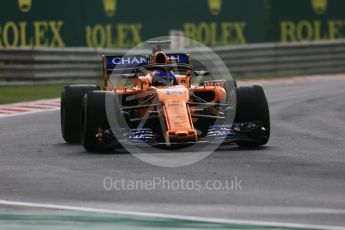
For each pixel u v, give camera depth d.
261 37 100.25
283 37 102.31
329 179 30.44
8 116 56.44
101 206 26.55
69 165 34.16
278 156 35.75
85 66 85.81
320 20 105.38
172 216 25.11
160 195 28.00
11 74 81.06
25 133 46.28
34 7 83.06
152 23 90.19
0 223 24.64
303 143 40.09
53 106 63.59
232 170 32.38
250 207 26.12
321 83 87.81
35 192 28.86
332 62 106.50
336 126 47.50
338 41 106.12
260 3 99.94
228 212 25.52
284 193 28.09
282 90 77.62
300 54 103.38
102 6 86.94
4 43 81.88
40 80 82.44
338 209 25.70
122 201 27.20
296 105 61.09
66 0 84.81
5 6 81.81
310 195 27.70
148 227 23.94
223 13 96.19
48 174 32.22
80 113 40.19
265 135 37.78
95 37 86.56
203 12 94.31
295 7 103.31
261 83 89.06
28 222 24.72
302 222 24.16
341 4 106.38
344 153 36.78
